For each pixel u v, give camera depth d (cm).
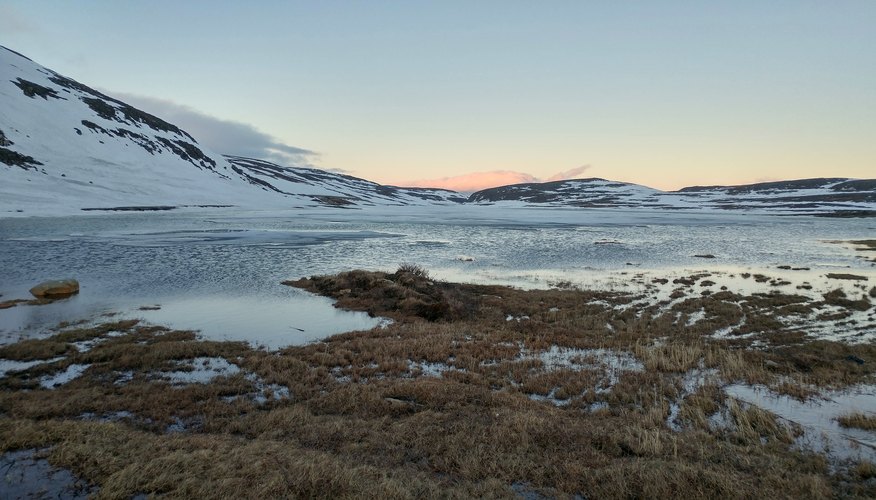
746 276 3269
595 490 774
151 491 720
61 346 1595
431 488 752
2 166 9538
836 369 1430
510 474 822
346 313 2261
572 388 1289
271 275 3234
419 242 5475
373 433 977
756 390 1280
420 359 1558
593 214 13412
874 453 923
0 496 697
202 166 16212
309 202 17150
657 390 1268
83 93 15388
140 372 1393
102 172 11694
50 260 3566
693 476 798
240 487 728
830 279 3133
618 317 2150
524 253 4569
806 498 754
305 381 1322
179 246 4622
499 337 1814
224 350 1616
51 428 930
